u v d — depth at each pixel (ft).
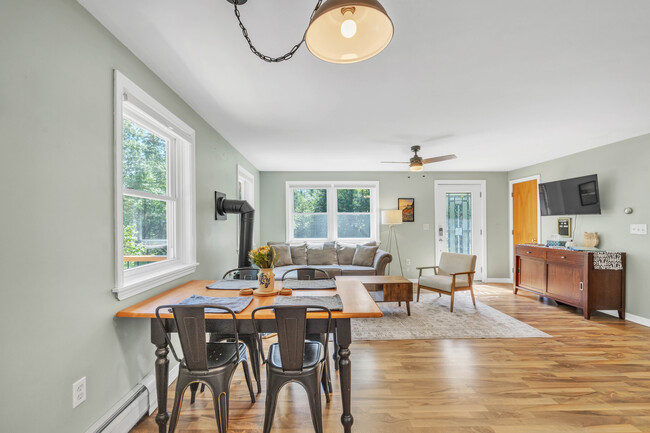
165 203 8.09
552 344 10.05
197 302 6.13
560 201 15.03
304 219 20.34
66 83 4.51
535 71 6.93
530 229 18.28
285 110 9.26
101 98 5.24
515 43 5.84
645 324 11.80
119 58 5.72
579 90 7.93
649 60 6.46
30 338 3.93
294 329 5.16
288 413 6.49
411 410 6.56
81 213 4.78
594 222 13.93
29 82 3.93
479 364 8.68
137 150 6.78
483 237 20.33
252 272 11.59
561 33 5.53
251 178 17.29
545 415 6.40
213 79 7.27
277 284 7.82
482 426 6.05
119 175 5.62
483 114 9.66
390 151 14.57
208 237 10.28
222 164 11.93
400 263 20.26
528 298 16.07
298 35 5.59
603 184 13.51
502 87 7.74
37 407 4.02
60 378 4.37
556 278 14.12
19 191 3.79
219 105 8.83
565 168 15.62
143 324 6.45
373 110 9.31
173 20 5.14
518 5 4.80
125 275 6.18
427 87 7.73
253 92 7.98
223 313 5.39
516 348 9.77
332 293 6.98
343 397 5.53
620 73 7.03
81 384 4.76
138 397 6.07
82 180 4.81
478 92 8.04
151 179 7.39
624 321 12.32
